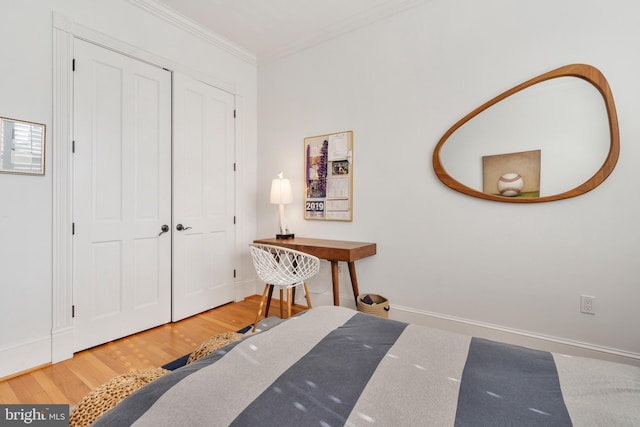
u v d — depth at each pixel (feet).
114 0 7.61
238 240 10.97
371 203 8.87
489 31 7.09
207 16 8.88
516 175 6.79
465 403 2.37
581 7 6.15
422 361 3.03
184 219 9.24
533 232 6.70
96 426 2.15
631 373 2.76
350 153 9.21
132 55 7.97
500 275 7.06
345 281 9.40
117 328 7.79
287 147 10.75
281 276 8.06
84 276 7.18
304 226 10.32
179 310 9.12
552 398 2.43
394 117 8.43
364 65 8.95
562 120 6.33
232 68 10.62
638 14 5.70
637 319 5.79
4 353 6.03
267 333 3.53
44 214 6.54
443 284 7.77
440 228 7.80
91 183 7.29
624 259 5.87
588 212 6.16
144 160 8.30
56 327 6.69
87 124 7.20
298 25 9.27
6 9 6.02
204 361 2.97
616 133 5.83
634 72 5.74
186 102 9.27
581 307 6.25
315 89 10.00
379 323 4.00
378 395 2.47
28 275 6.34
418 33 8.02
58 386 5.81
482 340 3.54
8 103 6.05
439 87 7.73
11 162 6.09
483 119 7.14
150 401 2.32
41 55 6.46
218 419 2.13
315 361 2.97
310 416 2.20
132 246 8.08
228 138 10.57
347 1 8.16
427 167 7.94
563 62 6.33
